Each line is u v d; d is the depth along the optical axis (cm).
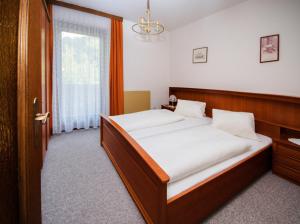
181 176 124
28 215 75
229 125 232
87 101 363
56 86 327
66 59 333
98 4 310
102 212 144
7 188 76
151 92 433
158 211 110
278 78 232
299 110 206
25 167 72
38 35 87
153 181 116
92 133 351
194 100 359
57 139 314
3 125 74
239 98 273
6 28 72
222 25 303
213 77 326
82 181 188
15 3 73
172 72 440
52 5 305
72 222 133
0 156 74
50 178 192
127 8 322
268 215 141
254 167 179
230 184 149
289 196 163
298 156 177
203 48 343
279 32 227
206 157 142
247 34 265
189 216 119
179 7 301
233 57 288
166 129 237
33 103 78
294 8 212
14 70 74
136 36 397
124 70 394
